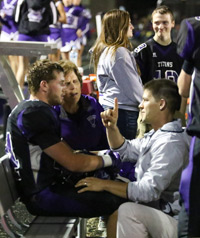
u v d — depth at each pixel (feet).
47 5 27.09
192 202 9.80
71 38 37.11
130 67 15.44
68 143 13.66
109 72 15.52
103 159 11.82
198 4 66.03
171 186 11.43
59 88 11.76
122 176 13.16
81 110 13.53
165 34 17.65
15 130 11.37
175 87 11.54
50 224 11.49
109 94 15.72
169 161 11.05
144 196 11.07
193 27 9.84
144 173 11.38
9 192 11.63
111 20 15.53
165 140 11.20
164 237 11.07
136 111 15.75
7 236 14.80
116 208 11.57
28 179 11.44
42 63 11.75
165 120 11.57
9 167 11.76
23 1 26.89
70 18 36.88
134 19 104.12
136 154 12.40
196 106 9.86
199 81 9.84
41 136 11.17
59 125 11.55
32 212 11.93
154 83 11.56
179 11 45.44
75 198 11.48
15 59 28.76
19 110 11.39
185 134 11.33
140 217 10.98
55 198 11.50
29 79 11.77
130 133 15.80
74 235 11.88
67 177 11.78
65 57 37.37
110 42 15.64
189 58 10.00
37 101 11.43
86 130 13.64
